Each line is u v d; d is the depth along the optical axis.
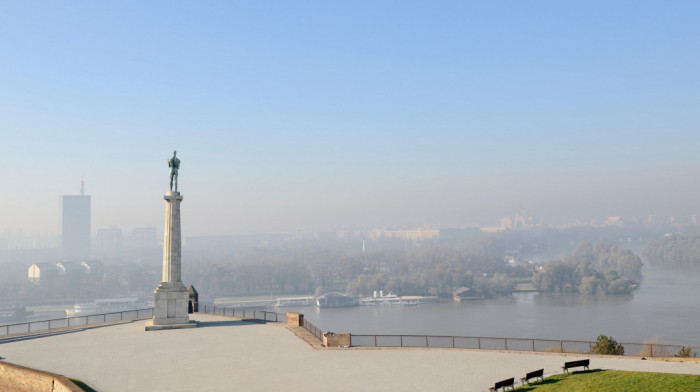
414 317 183.12
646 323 151.88
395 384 39.12
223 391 37.94
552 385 37.03
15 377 41.59
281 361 47.09
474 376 41.09
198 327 65.06
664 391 33.06
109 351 51.44
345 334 53.47
